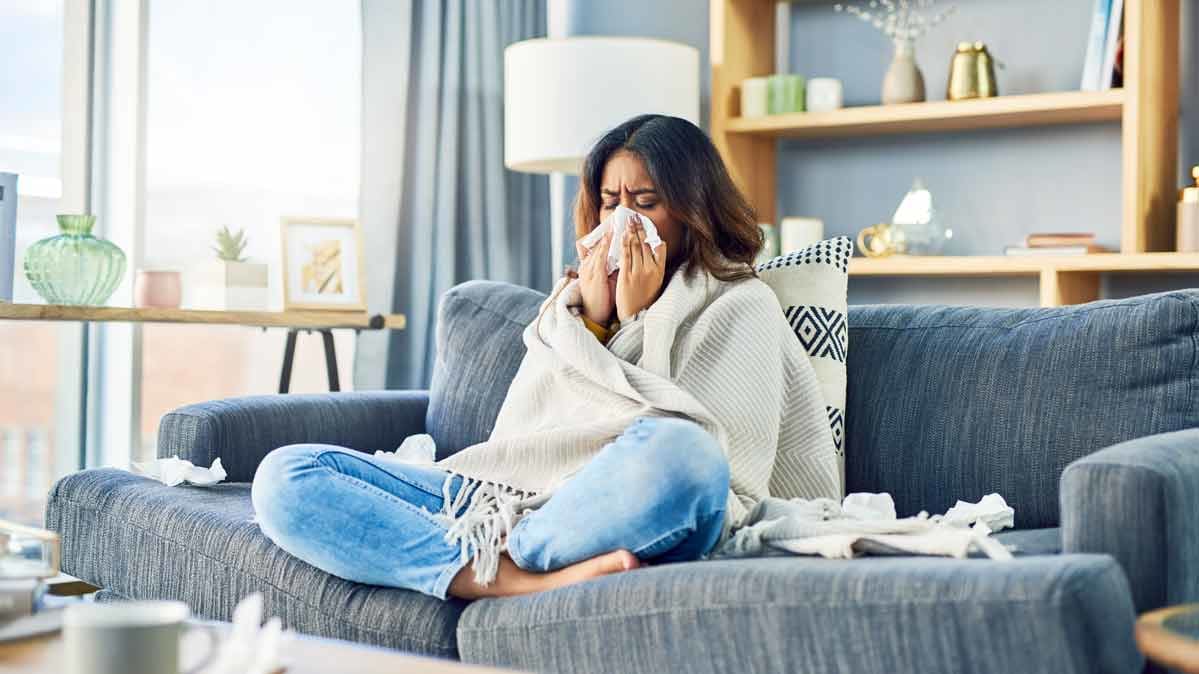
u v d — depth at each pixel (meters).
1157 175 3.28
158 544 1.86
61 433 3.41
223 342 3.82
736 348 1.69
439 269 3.71
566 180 4.13
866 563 1.23
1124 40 3.22
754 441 1.66
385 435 2.28
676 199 1.83
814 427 1.74
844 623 1.16
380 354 3.56
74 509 2.06
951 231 3.68
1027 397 1.77
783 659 1.19
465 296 2.33
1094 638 1.08
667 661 1.26
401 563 1.51
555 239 4.13
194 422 2.07
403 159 3.62
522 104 3.36
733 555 1.47
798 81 3.70
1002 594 1.09
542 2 4.06
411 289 3.65
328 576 1.59
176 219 3.51
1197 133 3.40
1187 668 0.88
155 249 3.46
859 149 3.87
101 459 3.42
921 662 1.12
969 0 3.69
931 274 3.75
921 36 3.76
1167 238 3.35
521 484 1.71
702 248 1.83
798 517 1.48
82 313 2.70
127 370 3.40
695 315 1.77
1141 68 3.16
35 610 1.06
